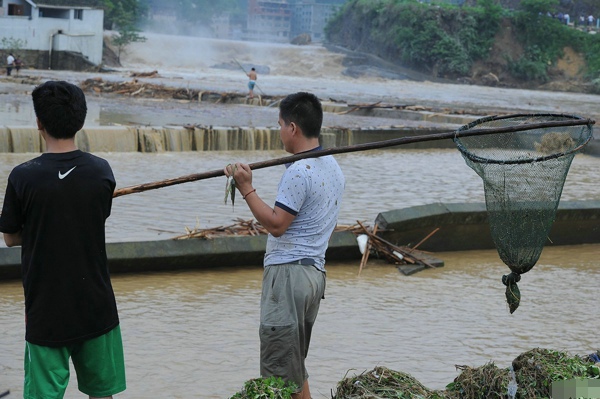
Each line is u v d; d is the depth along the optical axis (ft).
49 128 13.93
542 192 15.61
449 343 25.32
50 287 13.82
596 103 204.95
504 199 15.79
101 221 14.19
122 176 59.88
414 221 37.04
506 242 15.88
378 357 23.80
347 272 34.12
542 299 31.14
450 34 302.04
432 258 36.06
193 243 33.37
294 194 15.65
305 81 229.86
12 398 19.71
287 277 15.83
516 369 16.40
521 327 27.40
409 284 32.63
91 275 14.07
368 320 27.45
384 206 51.80
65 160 13.94
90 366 14.43
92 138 72.28
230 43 289.94
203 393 20.57
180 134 76.54
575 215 40.83
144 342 24.25
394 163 75.36
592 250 40.60
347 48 346.95
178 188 53.98
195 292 30.04
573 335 26.71
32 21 195.72
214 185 56.18
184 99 127.13
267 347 15.99
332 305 29.12
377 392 14.99
